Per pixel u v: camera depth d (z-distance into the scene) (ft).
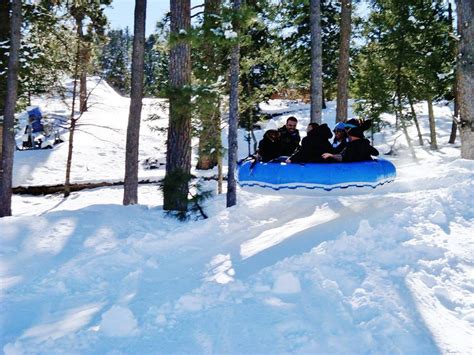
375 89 77.82
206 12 34.58
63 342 15.28
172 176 35.42
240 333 15.01
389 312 15.51
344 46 60.39
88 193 64.80
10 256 26.40
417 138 90.07
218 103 40.09
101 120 109.81
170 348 14.46
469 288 17.04
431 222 22.74
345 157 27.96
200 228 28.96
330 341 14.23
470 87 35.35
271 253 22.27
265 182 28.17
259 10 43.50
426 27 74.59
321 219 26.61
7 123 43.11
